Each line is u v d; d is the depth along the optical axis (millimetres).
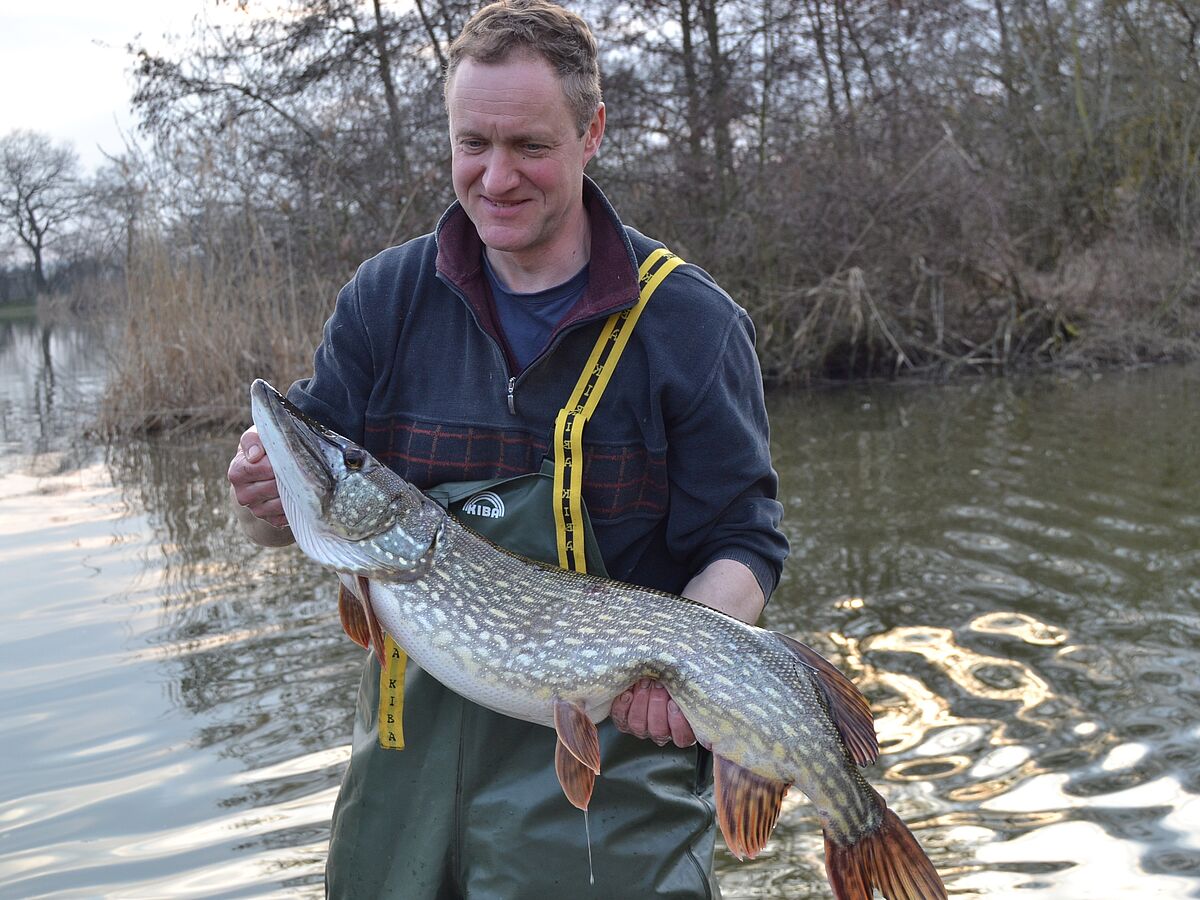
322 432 2457
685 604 2428
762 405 2678
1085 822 3723
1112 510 7516
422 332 2576
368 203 13242
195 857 3602
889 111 14992
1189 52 16781
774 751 2395
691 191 14383
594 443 2500
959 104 16828
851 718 2490
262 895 3410
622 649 2391
